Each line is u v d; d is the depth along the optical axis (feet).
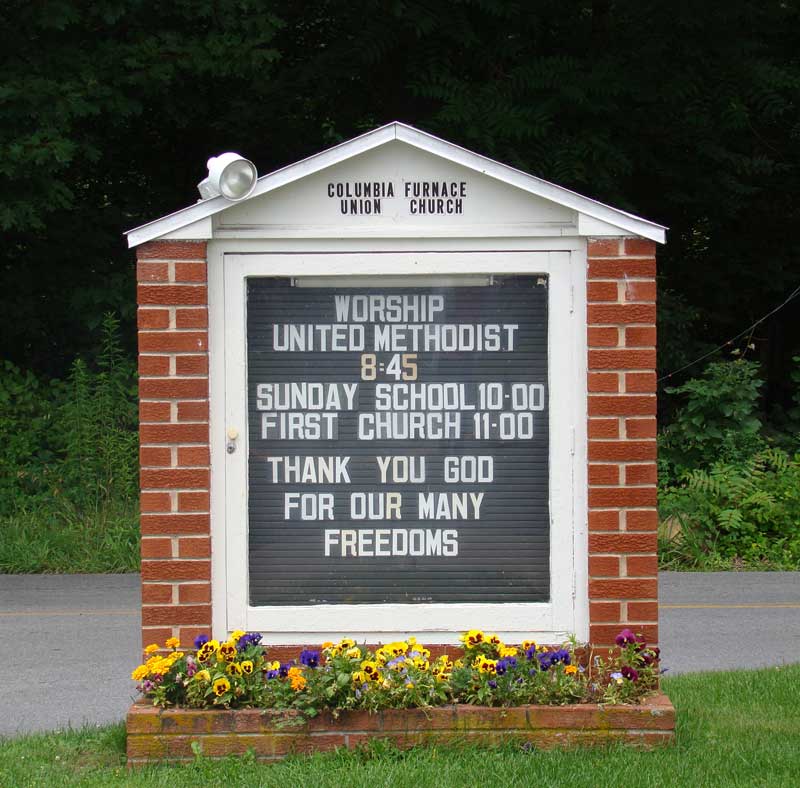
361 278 20.44
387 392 20.51
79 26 53.88
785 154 65.36
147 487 20.08
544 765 18.11
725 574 42.52
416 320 20.49
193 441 20.11
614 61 56.80
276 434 20.45
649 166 61.00
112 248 61.00
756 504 45.98
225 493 20.33
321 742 18.97
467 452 20.48
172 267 20.04
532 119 55.47
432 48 56.39
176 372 20.10
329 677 19.03
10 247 59.21
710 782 17.63
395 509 20.49
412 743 18.95
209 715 18.93
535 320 20.43
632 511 20.08
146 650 19.97
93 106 52.37
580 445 20.30
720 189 62.23
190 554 20.12
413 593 20.45
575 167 55.88
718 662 28.81
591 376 20.06
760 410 65.51
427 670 19.42
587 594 20.25
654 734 19.21
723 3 56.65
